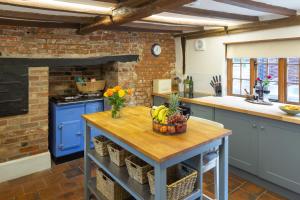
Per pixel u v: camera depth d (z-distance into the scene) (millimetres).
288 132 2645
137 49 4582
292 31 3146
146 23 3832
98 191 2480
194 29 4309
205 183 3131
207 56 4445
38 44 3646
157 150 1652
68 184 3158
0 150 3213
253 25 3547
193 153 1785
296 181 2635
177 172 2010
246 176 3209
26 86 3301
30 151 3449
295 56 3178
